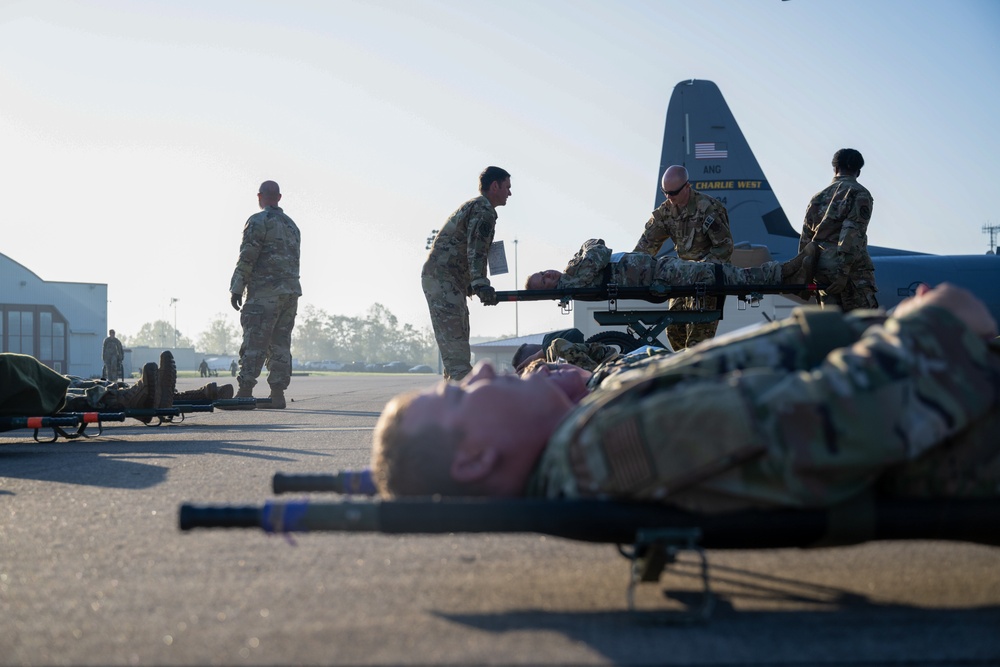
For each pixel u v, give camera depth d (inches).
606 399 85.8
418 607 91.3
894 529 82.0
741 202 709.3
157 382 310.2
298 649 78.0
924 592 96.3
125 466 219.9
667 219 328.5
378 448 92.8
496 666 73.4
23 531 134.6
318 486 104.0
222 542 124.5
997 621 85.0
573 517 81.2
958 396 80.0
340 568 108.7
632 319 306.5
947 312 83.4
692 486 81.4
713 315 305.6
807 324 88.7
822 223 291.7
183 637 81.7
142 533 131.7
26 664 75.2
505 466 90.0
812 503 79.8
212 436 315.6
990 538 84.6
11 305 2324.1
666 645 78.2
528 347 278.7
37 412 261.0
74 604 93.3
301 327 7121.1
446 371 305.3
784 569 107.3
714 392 79.9
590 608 90.7
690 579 102.7
